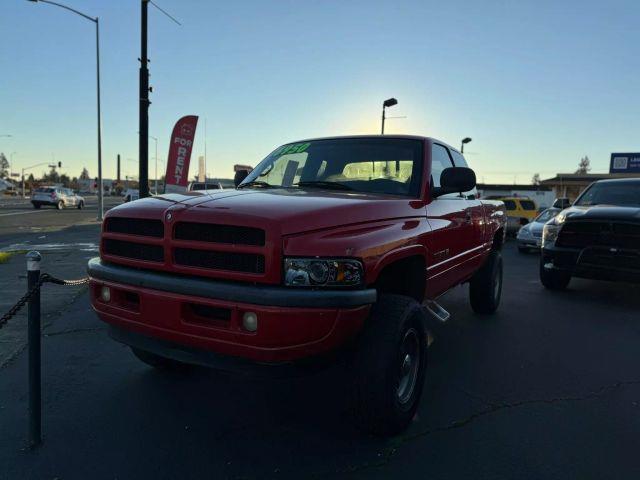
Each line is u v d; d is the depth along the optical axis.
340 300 2.73
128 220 3.32
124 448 3.13
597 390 4.13
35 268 3.10
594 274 7.40
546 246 8.17
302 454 3.09
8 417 3.51
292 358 2.77
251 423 3.49
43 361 4.62
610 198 8.49
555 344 5.39
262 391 4.04
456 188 4.04
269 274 2.73
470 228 5.04
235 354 2.83
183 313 2.94
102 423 3.45
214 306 2.81
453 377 4.39
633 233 7.07
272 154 4.88
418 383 3.47
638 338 5.65
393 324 3.13
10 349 4.90
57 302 6.89
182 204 3.12
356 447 3.18
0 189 93.38
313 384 4.20
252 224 2.77
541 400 3.92
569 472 2.93
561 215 8.05
